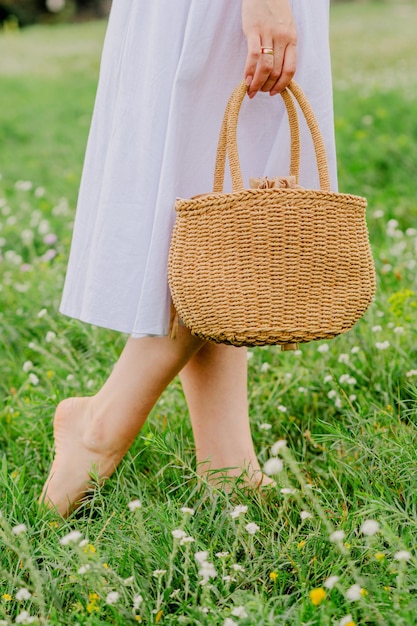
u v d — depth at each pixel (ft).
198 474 7.21
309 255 5.58
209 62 6.27
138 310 6.23
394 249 11.90
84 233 6.84
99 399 6.95
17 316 11.33
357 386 8.86
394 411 8.18
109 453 6.96
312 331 5.66
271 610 5.13
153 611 5.38
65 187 19.43
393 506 6.25
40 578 5.73
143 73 6.31
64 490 7.04
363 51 44.47
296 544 6.02
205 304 5.69
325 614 4.96
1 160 23.17
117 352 10.35
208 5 6.07
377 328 9.00
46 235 15.12
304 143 6.67
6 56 53.01
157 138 6.23
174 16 6.16
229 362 7.22
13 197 18.70
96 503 7.11
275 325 5.62
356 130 21.47
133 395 6.73
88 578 5.48
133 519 6.32
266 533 6.38
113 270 6.40
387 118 21.86
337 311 5.70
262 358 9.68
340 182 16.80
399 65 38.45
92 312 6.48
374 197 16.37
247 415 7.39
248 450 7.27
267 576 5.90
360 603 5.03
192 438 8.18
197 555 5.21
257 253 5.57
